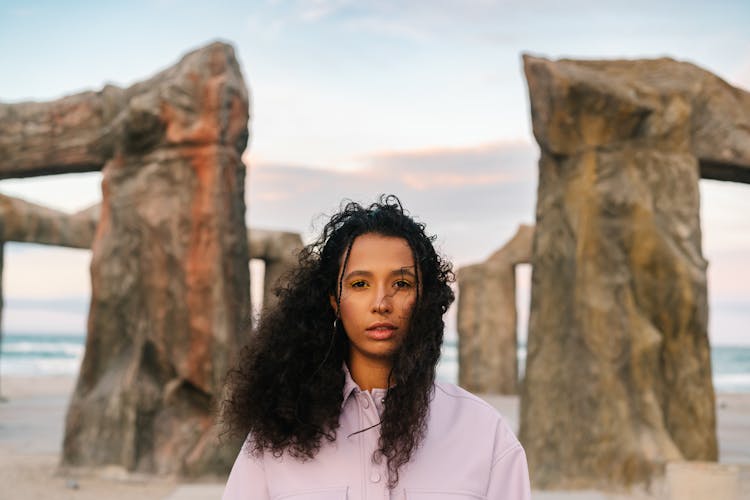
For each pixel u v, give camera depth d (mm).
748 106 10461
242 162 11203
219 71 10805
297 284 1952
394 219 1895
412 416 1782
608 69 10664
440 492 1752
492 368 27594
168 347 10383
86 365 10617
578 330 9844
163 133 10656
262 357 1922
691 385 9656
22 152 11211
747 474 10570
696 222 9992
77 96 11414
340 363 1918
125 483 9719
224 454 10055
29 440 14078
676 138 10023
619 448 9336
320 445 1807
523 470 1841
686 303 9664
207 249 10445
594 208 9867
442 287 1917
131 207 10711
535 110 10516
